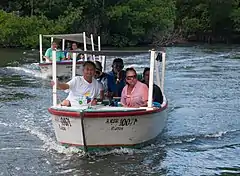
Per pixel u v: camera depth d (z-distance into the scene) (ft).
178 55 124.67
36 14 163.94
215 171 29.35
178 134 37.96
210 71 85.40
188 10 223.71
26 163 30.37
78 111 30.27
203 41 218.38
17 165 29.99
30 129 39.27
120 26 181.16
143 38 188.55
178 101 53.36
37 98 53.83
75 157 31.40
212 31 216.74
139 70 81.46
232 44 198.49
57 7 164.04
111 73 36.70
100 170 29.07
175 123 42.01
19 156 31.73
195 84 67.41
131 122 31.55
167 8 195.00
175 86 65.36
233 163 30.91
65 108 31.68
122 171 28.96
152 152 32.73
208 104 51.55
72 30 165.07
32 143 34.88
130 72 33.22
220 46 178.40
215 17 214.48
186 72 83.61
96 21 173.78
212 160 31.45
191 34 219.82
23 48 150.82
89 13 172.86
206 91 60.90
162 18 189.16
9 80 69.67
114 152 32.24
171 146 34.40
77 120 30.71
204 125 41.39
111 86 36.27
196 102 52.75
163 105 35.45
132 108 31.81
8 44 153.48
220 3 212.64
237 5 215.92
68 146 32.73
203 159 31.63
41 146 34.09
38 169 29.27
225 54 130.11
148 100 32.71
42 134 37.60
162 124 36.45
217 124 41.86
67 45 74.64
